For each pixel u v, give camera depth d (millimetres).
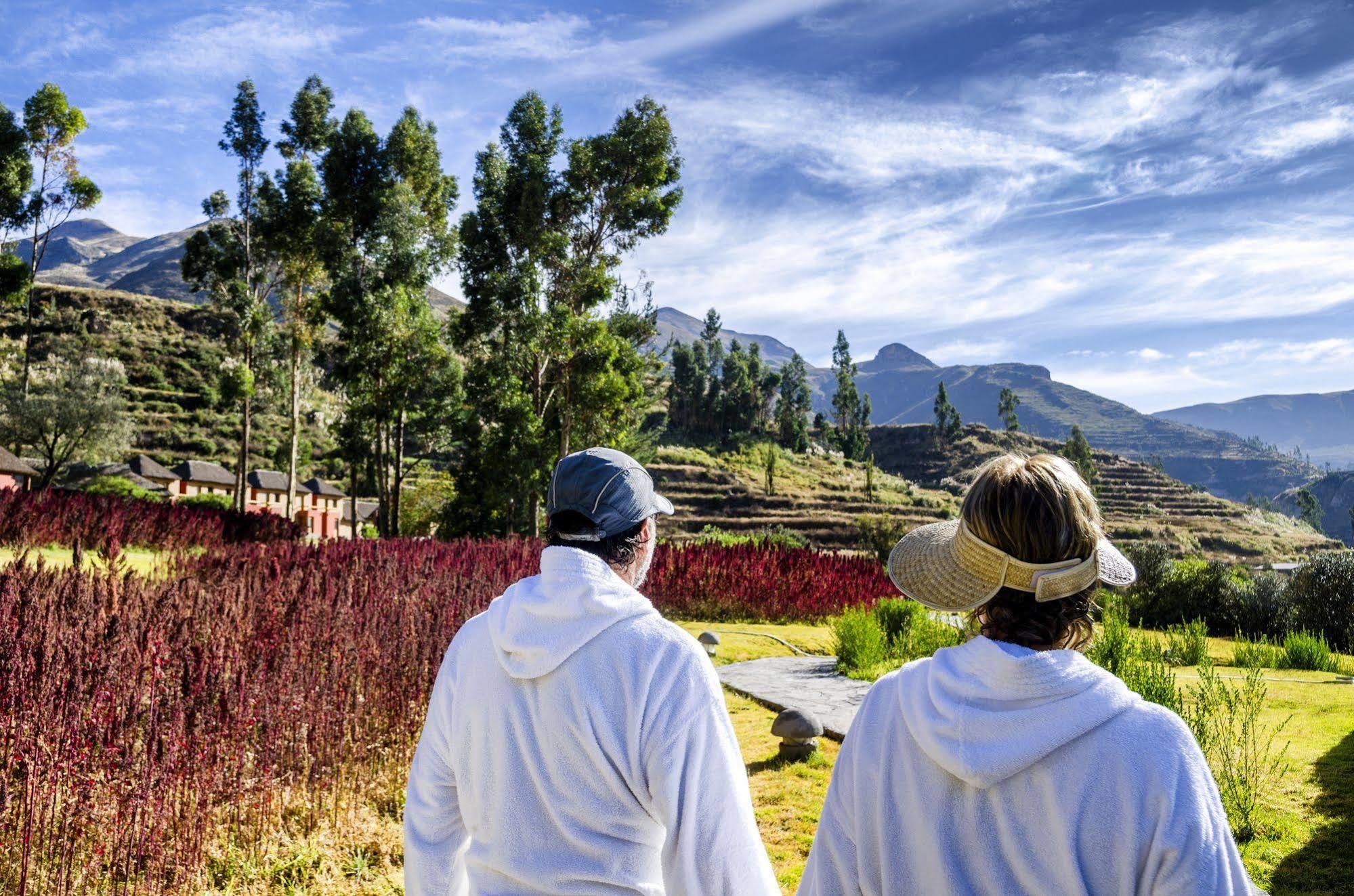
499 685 1398
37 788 3217
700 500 91125
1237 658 9469
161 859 3416
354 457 37125
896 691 1205
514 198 37875
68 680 3498
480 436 35156
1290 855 3717
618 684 1312
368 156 42625
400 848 4051
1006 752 1009
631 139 38406
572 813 1314
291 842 3938
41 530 14891
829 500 96875
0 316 102688
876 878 1166
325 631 5016
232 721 3826
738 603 13273
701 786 1298
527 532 34594
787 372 150750
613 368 38031
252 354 42969
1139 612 15133
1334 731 5637
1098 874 981
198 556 14328
